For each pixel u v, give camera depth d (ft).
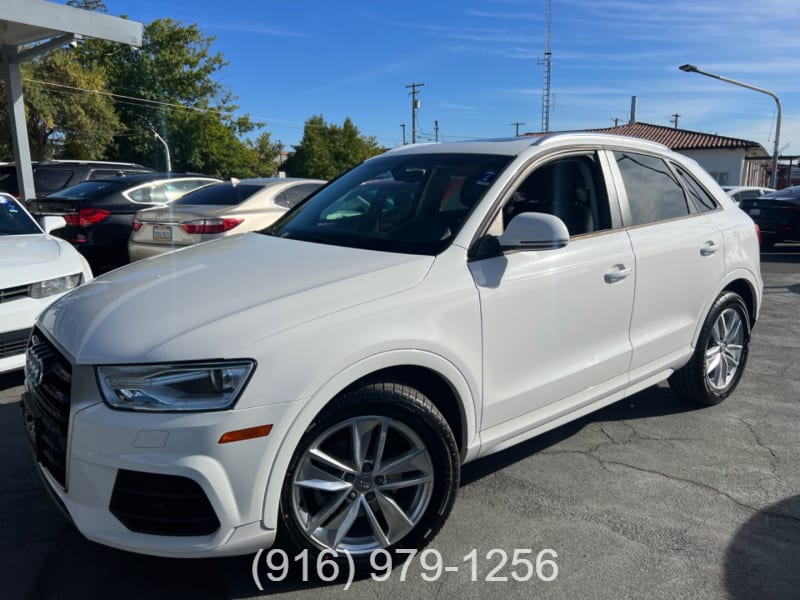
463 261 9.14
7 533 9.47
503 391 9.52
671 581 8.41
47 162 39.96
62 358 7.89
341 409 7.75
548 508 10.21
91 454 7.16
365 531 8.66
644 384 12.33
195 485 7.05
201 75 160.56
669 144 121.39
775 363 18.04
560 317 10.16
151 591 8.23
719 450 12.33
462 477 11.27
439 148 12.07
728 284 13.91
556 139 11.13
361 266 8.75
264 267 9.04
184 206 23.16
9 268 14.71
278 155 208.95
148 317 7.76
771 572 8.60
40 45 35.37
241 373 7.09
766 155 140.97
